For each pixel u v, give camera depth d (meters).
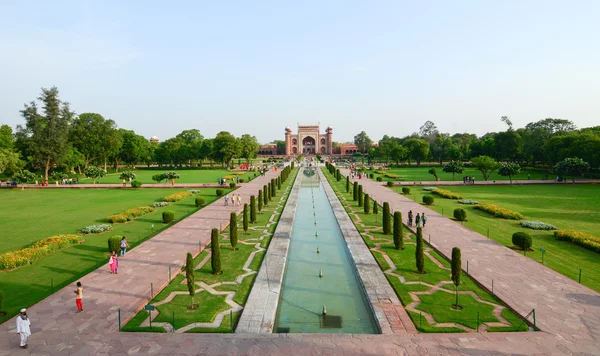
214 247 19.61
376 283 18.38
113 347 12.48
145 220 33.50
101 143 87.94
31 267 20.73
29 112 68.31
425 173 87.31
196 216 35.41
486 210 36.25
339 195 50.91
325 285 19.31
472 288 17.56
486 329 13.65
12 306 15.80
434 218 33.72
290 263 22.86
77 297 15.01
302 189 60.72
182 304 15.91
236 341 12.92
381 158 153.12
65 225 31.14
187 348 12.45
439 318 14.52
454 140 153.12
